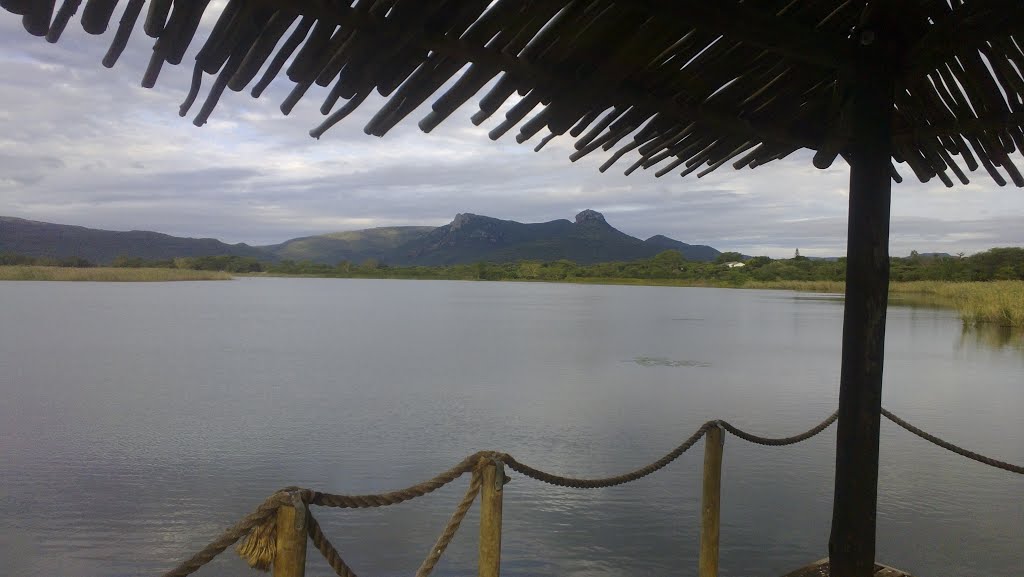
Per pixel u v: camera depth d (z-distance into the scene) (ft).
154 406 48.11
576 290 345.31
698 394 54.54
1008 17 9.80
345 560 23.84
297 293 254.47
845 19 11.50
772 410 48.67
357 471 33.27
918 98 13.74
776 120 13.37
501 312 162.91
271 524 8.27
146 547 24.53
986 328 110.01
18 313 132.57
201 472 32.91
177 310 148.66
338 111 10.13
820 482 31.65
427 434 40.52
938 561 23.67
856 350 11.34
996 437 40.55
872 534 11.43
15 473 32.48
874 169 11.19
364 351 81.82
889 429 42.16
